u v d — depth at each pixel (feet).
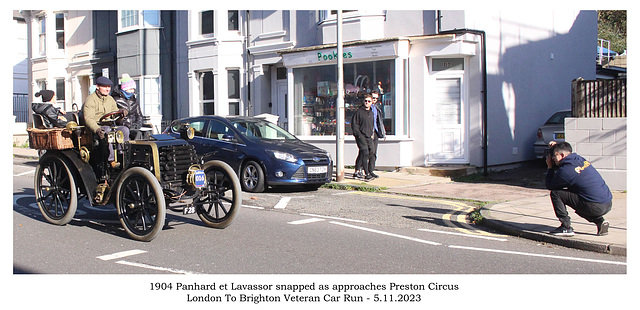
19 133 78.74
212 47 60.03
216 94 60.08
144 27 65.92
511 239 24.22
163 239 23.56
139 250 21.79
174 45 65.82
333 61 49.70
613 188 35.68
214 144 37.93
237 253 21.36
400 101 46.88
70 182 25.39
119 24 69.21
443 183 41.57
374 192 37.78
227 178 25.13
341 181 40.81
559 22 57.00
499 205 30.86
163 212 22.20
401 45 45.96
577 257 21.24
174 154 23.43
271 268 19.54
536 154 48.57
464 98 46.52
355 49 47.98
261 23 57.26
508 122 49.26
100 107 24.99
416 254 21.45
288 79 52.75
